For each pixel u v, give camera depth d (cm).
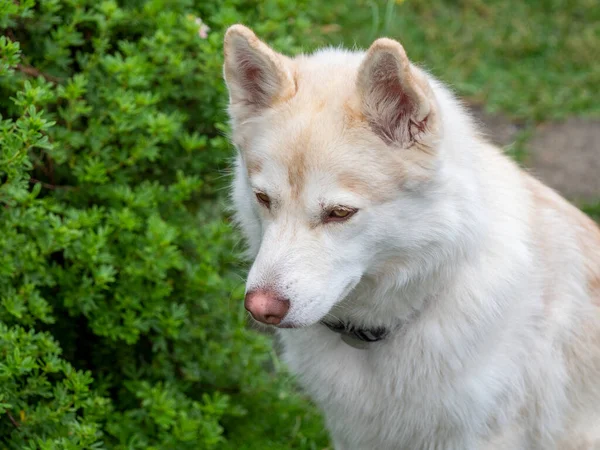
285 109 461
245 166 483
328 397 539
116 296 594
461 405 503
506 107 1090
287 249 451
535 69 1162
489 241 492
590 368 538
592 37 1202
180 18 645
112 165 600
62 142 579
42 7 579
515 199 514
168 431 625
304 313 448
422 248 469
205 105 650
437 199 459
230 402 676
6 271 535
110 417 606
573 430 551
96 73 604
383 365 512
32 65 600
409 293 488
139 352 654
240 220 520
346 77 468
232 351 664
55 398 557
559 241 525
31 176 604
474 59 1162
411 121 442
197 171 656
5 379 517
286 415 681
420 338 499
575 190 968
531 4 1273
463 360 495
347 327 511
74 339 641
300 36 708
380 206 451
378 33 1031
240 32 465
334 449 625
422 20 1226
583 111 1088
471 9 1258
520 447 529
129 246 595
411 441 535
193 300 644
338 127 448
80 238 571
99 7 599
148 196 601
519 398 514
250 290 449
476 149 499
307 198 450
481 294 489
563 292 522
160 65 635
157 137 594
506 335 499
